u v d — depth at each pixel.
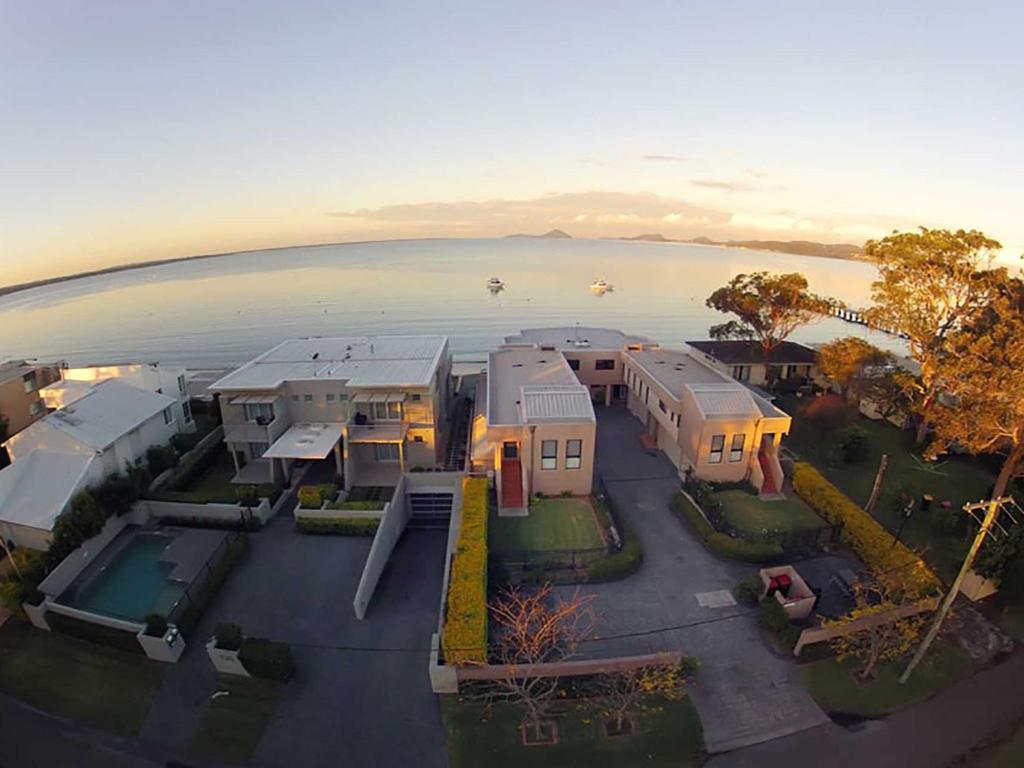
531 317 125.19
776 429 33.69
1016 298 32.69
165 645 22.67
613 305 143.62
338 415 38.59
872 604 24.31
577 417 32.69
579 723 19.52
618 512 32.34
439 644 21.92
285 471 36.81
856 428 38.47
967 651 22.09
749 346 59.31
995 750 18.23
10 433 44.00
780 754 18.31
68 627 24.33
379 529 29.34
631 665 20.53
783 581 24.53
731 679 21.11
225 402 36.75
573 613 24.20
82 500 29.23
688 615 24.25
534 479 33.47
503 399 38.03
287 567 29.09
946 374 28.53
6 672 22.70
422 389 36.97
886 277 39.25
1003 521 28.16
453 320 122.12
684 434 36.16
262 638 24.25
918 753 18.23
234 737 19.77
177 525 32.62
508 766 18.23
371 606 26.42
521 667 20.14
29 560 26.58
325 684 21.86
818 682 20.92
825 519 30.55
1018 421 24.95
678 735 19.00
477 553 25.33
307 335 108.94
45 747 19.56
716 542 28.31
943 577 26.05
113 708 21.05
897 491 32.53
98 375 47.28
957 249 34.97
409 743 19.28
